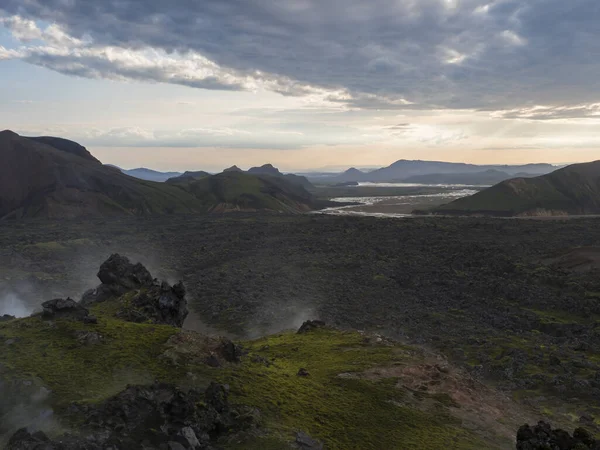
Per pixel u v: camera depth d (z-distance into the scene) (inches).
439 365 3302.2
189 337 2635.3
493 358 4352.9
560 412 3110.2
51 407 1784.0
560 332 5285.4
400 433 2283.5
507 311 6181.1
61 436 1588.3
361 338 4015.8
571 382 3636.8
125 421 1758.1
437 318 5797.2
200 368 2354.8
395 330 5324.8
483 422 2591.0
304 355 3595.0
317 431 2112.5
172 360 2335.1
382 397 2687.0
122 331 2598.4
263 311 6171.3
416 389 2883.9
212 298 6889.8
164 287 3580.2
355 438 2137.1
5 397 1829.5
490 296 6939.0
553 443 1808.6
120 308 3376.0
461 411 2682.1
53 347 2283.5
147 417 1812.3
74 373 2062.0
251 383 2402.8
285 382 2596.0
